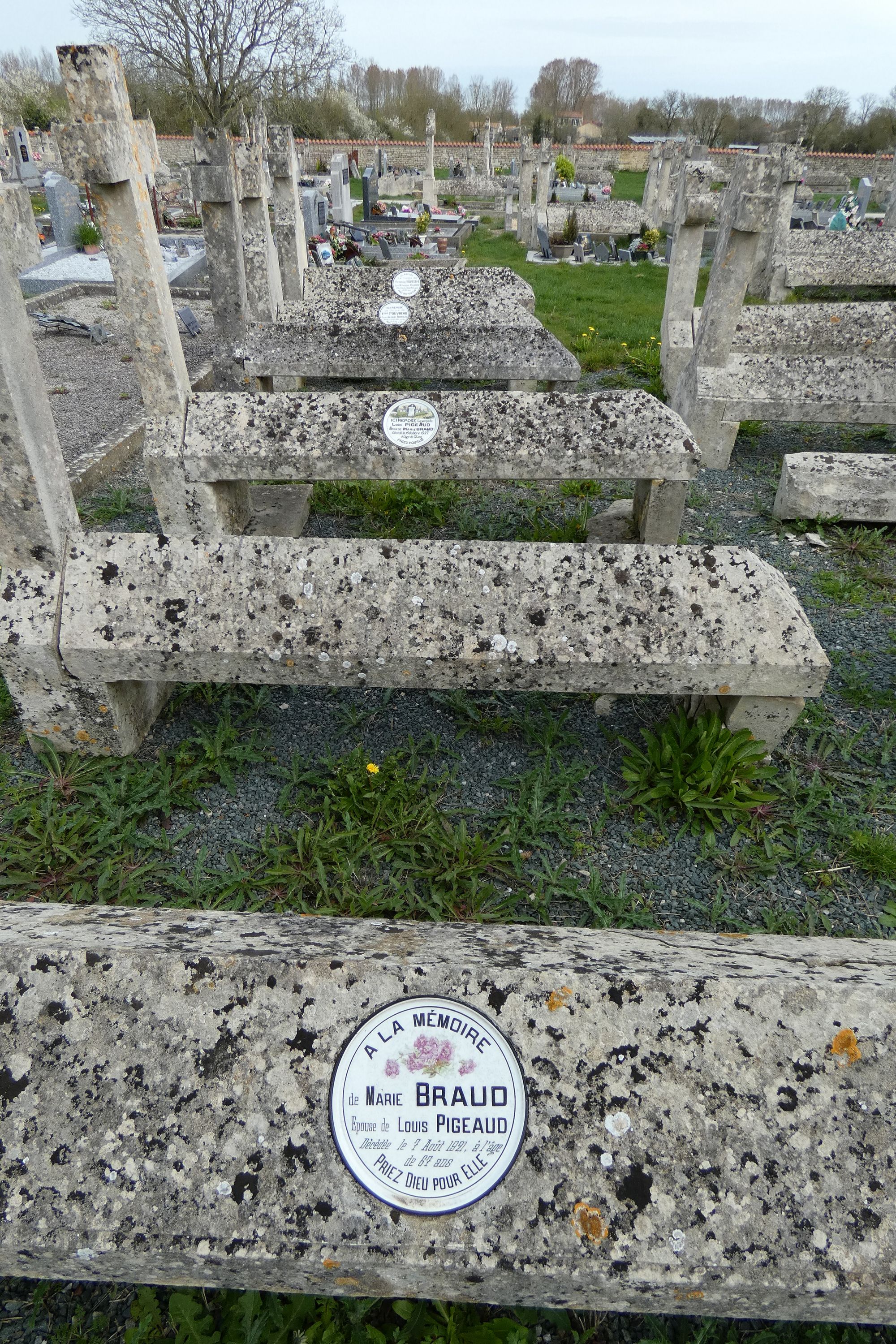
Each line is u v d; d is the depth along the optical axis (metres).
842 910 2.45
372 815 2.69
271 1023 1.33
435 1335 1.46
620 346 9.08
